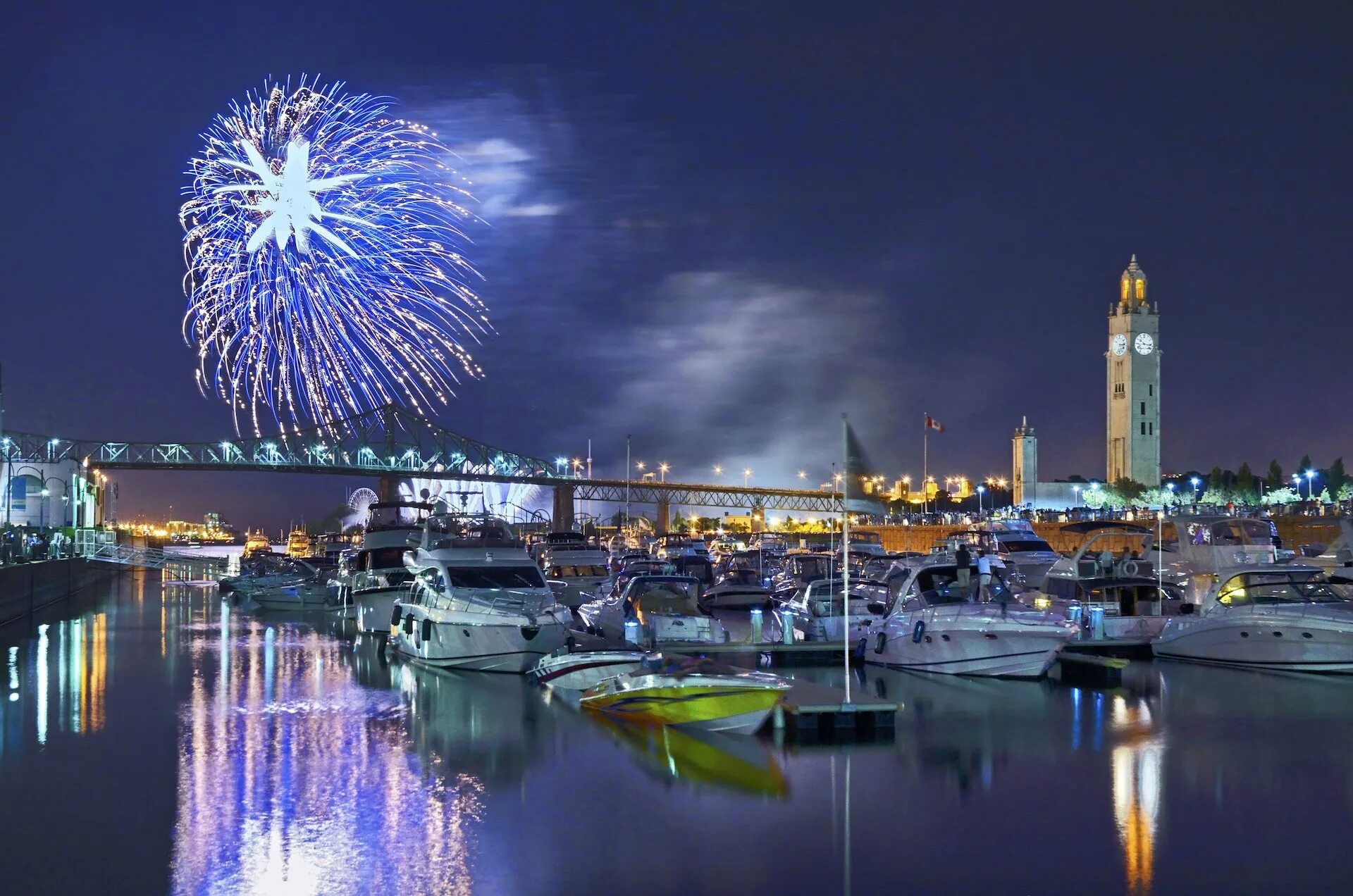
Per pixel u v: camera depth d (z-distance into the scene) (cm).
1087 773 2070
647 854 1645
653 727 2458
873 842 1700
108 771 2106
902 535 13212
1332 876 1570
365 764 2150
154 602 6606
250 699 2847
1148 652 3481
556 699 2806
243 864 1611
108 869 1593
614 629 3450
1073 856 1644
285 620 5288
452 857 1641
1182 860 1627
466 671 3262
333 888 1528
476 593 3328
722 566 5941
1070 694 2838
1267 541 4312
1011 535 5103
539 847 1680
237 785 2000
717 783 2006
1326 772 2070
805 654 3356
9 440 11125
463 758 2188
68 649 4009
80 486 11931
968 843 1698
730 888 1529
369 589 4278
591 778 2039
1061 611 3700
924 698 2783
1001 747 2266
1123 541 6819
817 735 2369
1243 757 2186
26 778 2055
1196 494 18288
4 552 5553
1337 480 15675
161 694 2955
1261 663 3175
